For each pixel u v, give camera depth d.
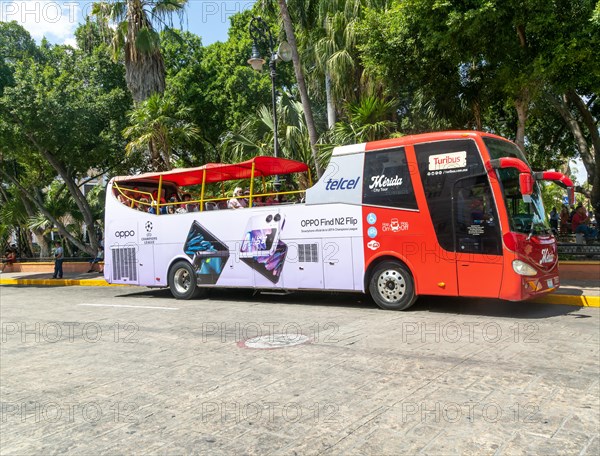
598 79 11.81
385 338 7.34
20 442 4.16
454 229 9.16
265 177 14.82
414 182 9.57
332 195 10.53
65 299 14.73
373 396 4.90
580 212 16.20
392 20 12.75
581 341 6.92
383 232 9.84
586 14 10.98
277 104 19.92
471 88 14.44
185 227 12.95
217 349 7.10
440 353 6.40
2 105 19.56
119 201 14.34
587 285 11.66
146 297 14.18
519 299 8.63
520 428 4.07
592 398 4.70
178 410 4.75
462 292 9.08
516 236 8.67
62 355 7.21
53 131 19.72
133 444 4.03
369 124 14.87
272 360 6.35
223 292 14.22
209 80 26.30
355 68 16.61
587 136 23.53
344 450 3.78
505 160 8.77
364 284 10.10
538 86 12.54
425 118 16.66
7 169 25.25
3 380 6.02
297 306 10.99
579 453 3.63
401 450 3.75
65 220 28.14
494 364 5.85
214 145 26.38
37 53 27.36
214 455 3.77
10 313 12.13
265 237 11.49
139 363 6.52
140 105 20.00
